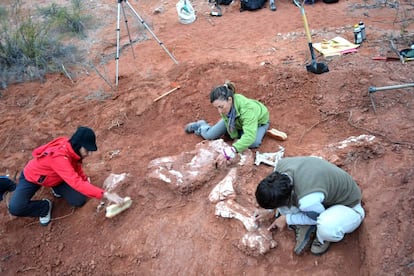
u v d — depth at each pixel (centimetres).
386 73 504
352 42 642
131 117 534
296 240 330
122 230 374
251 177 396
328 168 292
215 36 756
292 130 461
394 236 305
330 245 326
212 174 396
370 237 313
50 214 403
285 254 330
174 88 570
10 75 671
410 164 363
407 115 431
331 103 480
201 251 344
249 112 397
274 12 837
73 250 372
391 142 400
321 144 428
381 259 296
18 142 520
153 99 555
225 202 363
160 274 340
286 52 641
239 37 740
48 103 598
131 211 387
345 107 469
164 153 458
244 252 335
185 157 424
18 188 379
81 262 362
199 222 361
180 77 601
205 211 369
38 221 405
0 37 741
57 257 371
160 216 377
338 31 696
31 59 696
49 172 371
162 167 409
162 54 700
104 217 387
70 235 385
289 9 842
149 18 870
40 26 809
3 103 610
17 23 803
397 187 343
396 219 316
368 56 570
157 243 356
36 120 559
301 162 295
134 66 670
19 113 584
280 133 446
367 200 344
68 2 979
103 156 471
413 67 514
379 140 407
